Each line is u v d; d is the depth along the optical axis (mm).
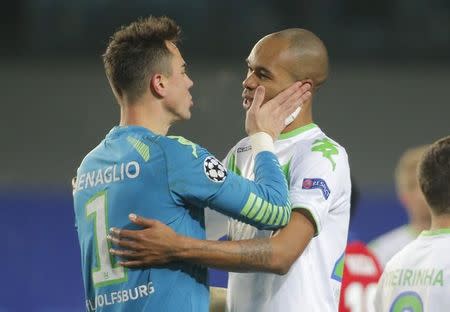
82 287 24734
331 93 35844
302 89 11242
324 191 10836
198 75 34219
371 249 17344
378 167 33625
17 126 33312
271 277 11086
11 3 36750
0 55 36469
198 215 10578
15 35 36750
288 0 37719
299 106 11258
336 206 11203
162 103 10789
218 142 32406
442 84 36250
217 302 12188
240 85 33812
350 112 35062
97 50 36781
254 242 10328
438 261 11461
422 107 35500
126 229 10281
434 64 37594
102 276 10539
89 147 33031
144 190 10266
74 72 35375
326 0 37938
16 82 34750
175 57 10852
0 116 33500
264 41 11430
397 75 36781
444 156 11648
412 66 37438
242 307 11320
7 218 25062
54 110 33875
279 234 10500
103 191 10570
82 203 10859
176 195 10234
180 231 10320
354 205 15656
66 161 32375
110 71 10906
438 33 38219
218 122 32781
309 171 10961
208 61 36312
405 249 12047
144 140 10398
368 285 15016
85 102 34125
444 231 11648
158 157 10242
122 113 10953
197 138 32438
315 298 11008
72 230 25141
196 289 10430
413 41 38094
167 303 10195
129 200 10320
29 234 24984
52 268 24734
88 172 10844
